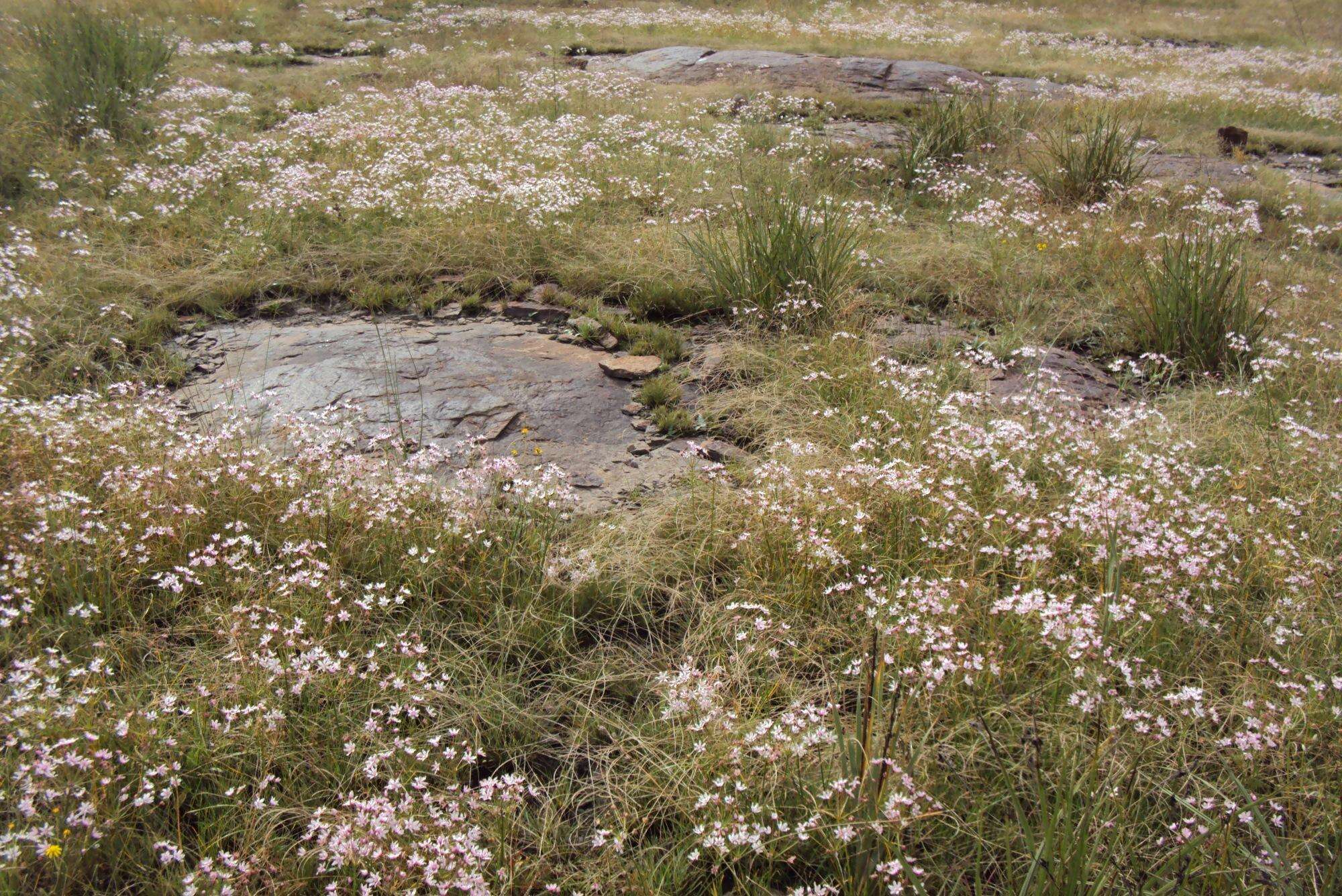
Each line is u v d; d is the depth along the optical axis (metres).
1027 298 6.84
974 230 8.16
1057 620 3.29
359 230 7.60
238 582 3.59
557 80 13.45
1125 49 20.69
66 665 3.23
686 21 20.09
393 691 3.29
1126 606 3.47
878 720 3.05
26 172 8.20
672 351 6.14
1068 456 4.79
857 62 15.36
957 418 4.85
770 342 6.08
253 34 15.99
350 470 4.17
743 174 8.94
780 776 2.97
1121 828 2.65
